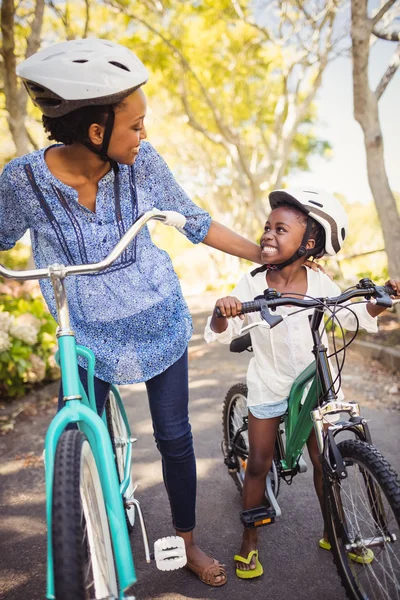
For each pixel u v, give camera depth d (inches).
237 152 584.7
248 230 858.1
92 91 64.4
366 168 232.7
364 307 84.7
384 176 229.0
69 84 64.2
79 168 71.3
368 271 329.7
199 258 1211.9
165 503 120.7
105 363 75.9
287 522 110.7
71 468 53.3
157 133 831.7
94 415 61.7
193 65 538.3
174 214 67.2
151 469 138.4
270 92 648.4
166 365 79.8
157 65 483.5
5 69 268.7
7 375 193.8
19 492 129.6
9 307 229.1
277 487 96.6
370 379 199.6
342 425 75.9
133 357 76.7
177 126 802.8
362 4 208.4
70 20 343.6
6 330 193.2
